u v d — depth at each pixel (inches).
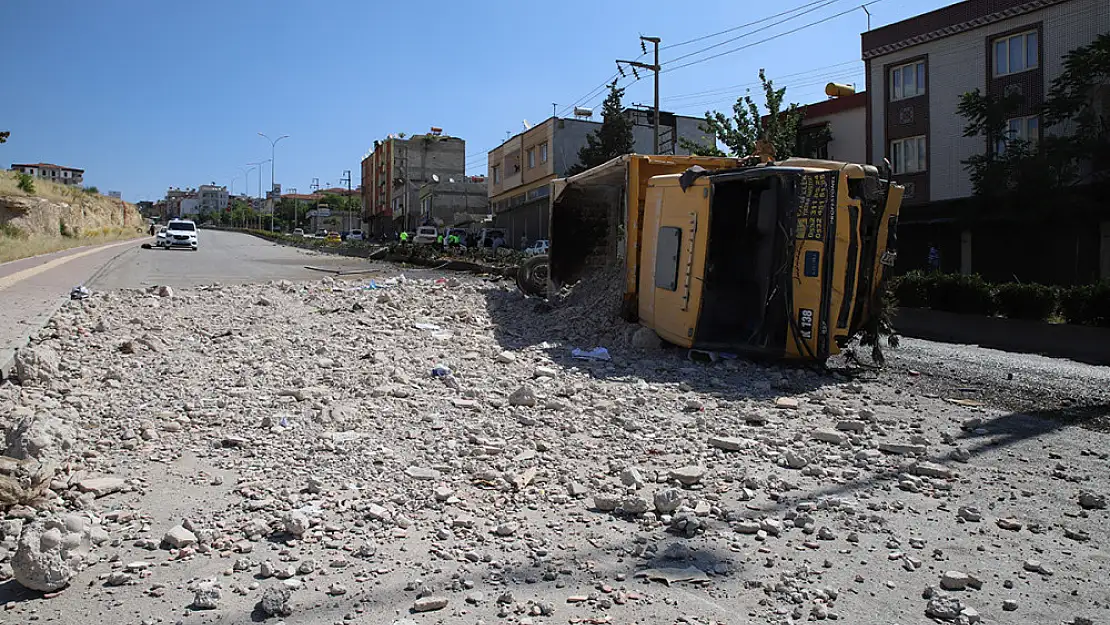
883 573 162.7
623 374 370.6
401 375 334.0
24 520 174.2
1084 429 283.9
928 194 1248.8
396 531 177.6
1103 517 196.7
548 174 2266.2
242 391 301.3
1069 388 362.3
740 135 1268.5
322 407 278.2
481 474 217.5
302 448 236.4
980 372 406.6
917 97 1261.1
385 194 4453.7
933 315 685.3
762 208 403.2
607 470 227.6
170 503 192.1
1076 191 962.1
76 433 237.0
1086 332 536.1
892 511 199.2
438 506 194.7
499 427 267.3
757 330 393.4
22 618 137.1
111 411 266.7
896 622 141.7
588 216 619.2
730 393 334.6
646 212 461.1
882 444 257.1
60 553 151.3
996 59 1151.0
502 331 495.8
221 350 392.2
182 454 229.6
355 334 446.6
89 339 402.0
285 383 321.1
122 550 164.9
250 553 165.6
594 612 143.4
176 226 1909.4
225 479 209.8
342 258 1528.1
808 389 350.3
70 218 2517.2
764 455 244.7
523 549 171.6
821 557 170.2
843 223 376.5
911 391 353.1
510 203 2662.4
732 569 162.9
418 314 528.4
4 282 681.0
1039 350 523.2
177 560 161.0
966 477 227.9
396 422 269.9
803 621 141.5
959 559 170.4
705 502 199.9
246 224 6432.1
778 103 1245.1
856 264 377.7
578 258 617.9
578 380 351.9
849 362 428.5
